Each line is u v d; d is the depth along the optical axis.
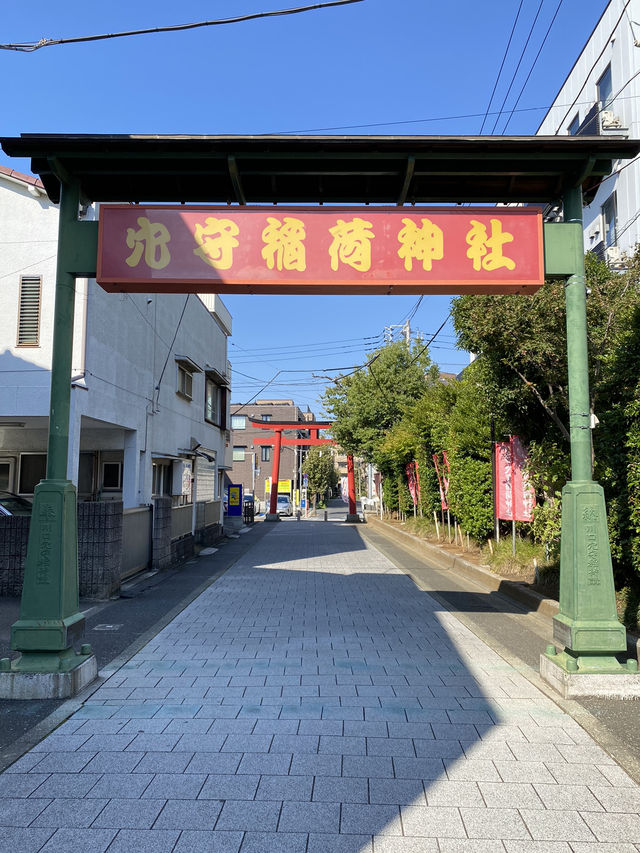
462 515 13.18
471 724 4.21
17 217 10.56
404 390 26.55
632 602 6.80
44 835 2.90
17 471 13.35
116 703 4.62
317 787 3.35
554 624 5.26
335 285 5.45
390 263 5.44
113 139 5.14
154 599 8.92
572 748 3.84
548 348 7.37
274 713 4.41
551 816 3.06
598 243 15.53
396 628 7.09
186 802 3.19
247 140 5.18
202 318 19.33
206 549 16.92
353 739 3.96
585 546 5.01
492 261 5.44
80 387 10.29
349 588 10.03
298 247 5.45
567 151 5.34
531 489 9.62
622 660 5.51
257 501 50.62
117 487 14.06
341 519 38.69
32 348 10.32
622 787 3.35
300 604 8.57
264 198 6.00
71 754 3.76
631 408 6.14
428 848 2.80
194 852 2.77
